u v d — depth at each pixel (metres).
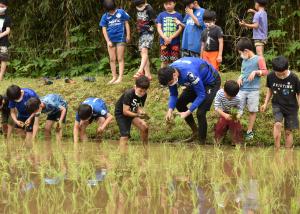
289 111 8.68
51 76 15.16
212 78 8.92
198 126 9.12
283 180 6.08
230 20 14.03
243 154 8.03
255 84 9.21
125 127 9.03
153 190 5.70
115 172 6.60
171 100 8.87
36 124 9.54
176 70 8.21
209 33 10.59
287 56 13.38
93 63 15.04
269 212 4.82
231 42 14.12
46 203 5.29
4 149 8.69
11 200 5.41
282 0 13.74
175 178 6.25
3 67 13.17
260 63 9.11
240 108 9.08
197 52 11.29
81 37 15.04
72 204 5.23
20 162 7.38
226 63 14.25
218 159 7.46
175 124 10.02
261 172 6.50
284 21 13.44
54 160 7.55
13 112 9.69
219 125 9.12
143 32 11.77
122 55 12.05
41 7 15.37
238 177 6.27
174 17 11.66
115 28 11.94
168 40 11.49
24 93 9.62
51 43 15.83
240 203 5.13
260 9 11.27
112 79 12.18
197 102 8.55
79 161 7.39
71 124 10.60
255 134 9.45
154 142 9.60
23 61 15.88
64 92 11.78
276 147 8.71
